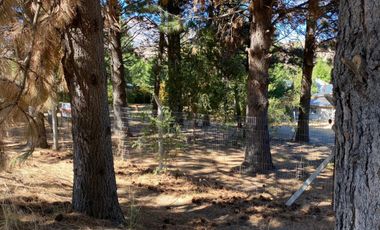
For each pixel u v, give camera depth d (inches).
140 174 338.6
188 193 289.7
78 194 189.3
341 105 84.4
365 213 80.0
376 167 78.2
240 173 360.8
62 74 173.8
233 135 498.3
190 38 556.4
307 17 460.4
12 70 129.6
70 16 142.2
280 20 469.4
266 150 370.9
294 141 578.6
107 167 190.9
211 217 241.4
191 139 489.7
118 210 197.5
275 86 759.1
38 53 133.4
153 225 210.7
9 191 215.2
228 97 550.3
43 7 135.6
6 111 128.1
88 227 168.4
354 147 81.3
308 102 596.4
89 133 183.8
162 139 351.3
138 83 1101.7
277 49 636.7
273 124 583.8
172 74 556.4
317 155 456.4
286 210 258.5
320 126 764.6
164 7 546.0
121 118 490.9
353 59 78.7
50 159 356.2
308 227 225.5
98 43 177.8
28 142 149.3
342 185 85.0
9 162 137.6
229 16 484.4
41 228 155.3
